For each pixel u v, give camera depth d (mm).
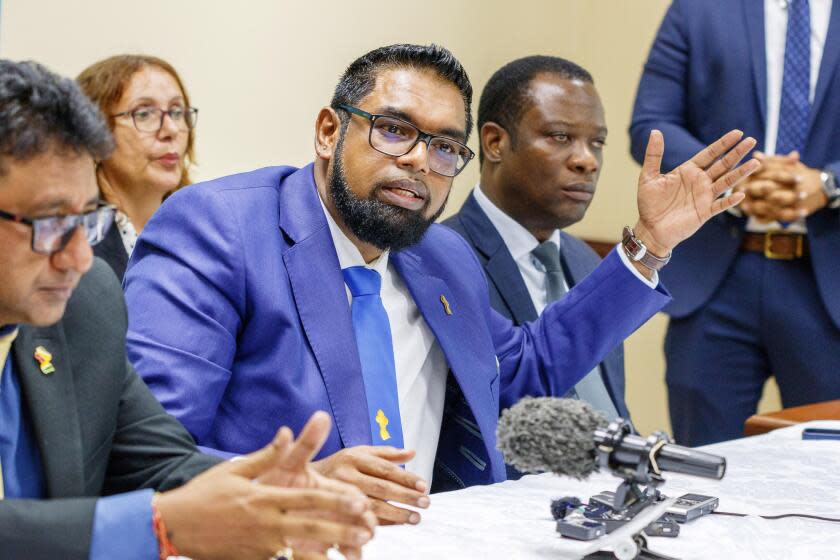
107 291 1753
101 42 4062
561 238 3252
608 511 1656
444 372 2387
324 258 2166
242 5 4508
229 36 4477
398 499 1696
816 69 3934
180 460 1752
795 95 3924
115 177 3449
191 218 2133
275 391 2064
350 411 2076
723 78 3994
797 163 3717
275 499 1281
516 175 3105
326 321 2117
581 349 2514
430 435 2318
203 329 2033
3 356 1558
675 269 4031
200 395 1994
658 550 1577
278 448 1312
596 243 6008
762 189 3676
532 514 1753
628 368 6160
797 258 3869
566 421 1450
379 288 2279
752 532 1675
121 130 3414
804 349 3865
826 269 3791
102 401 1682
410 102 2156
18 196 1338
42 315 1432
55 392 1605
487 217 3068
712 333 3988
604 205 6184
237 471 1331
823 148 3902
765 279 3885
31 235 1354
